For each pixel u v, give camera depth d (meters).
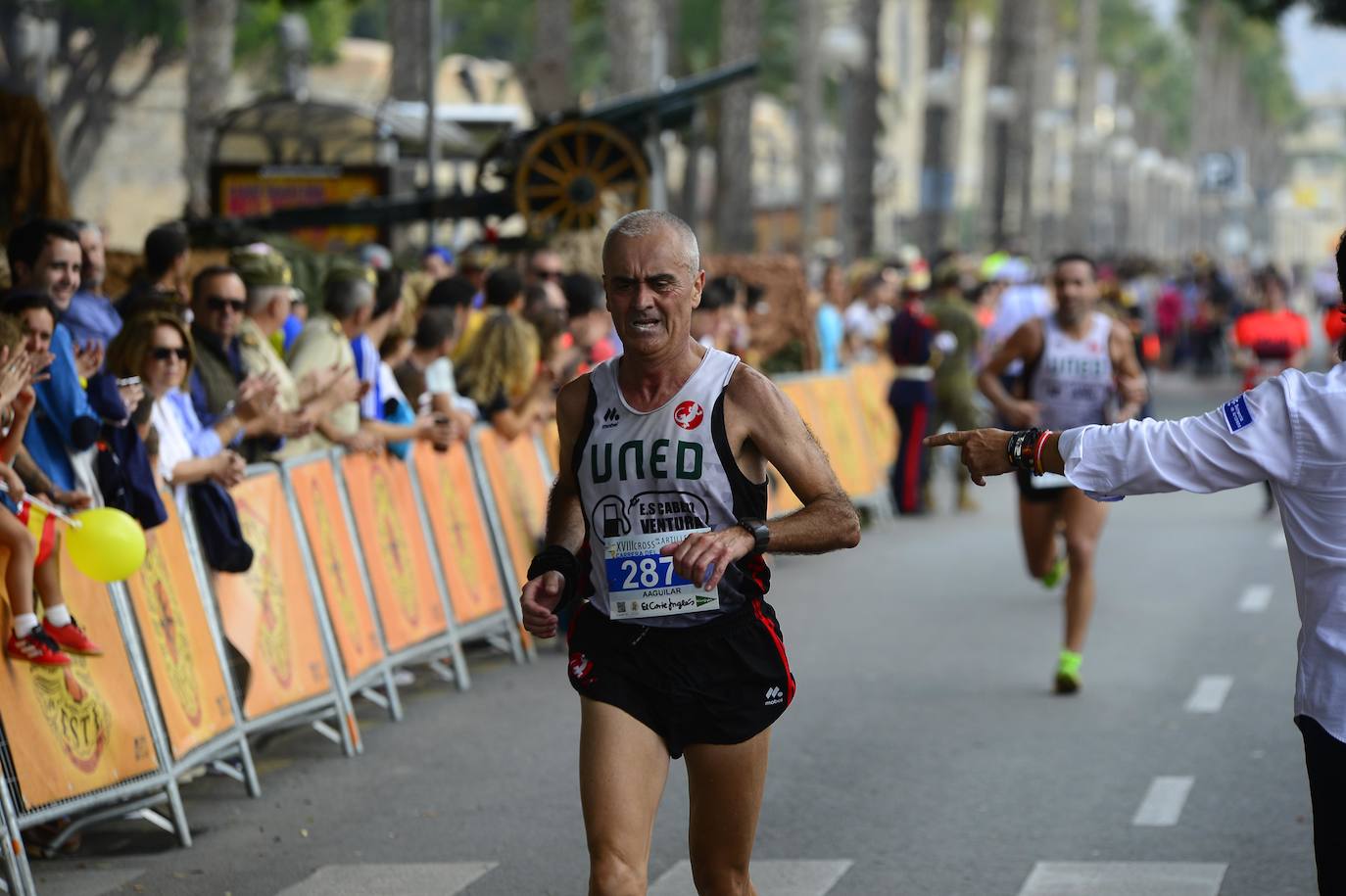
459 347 27.62
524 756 19.14
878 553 34.00
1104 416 22.36
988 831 15.94
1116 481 9.73
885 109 154.88
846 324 44.03
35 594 14.79
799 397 35.66
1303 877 14.46
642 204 39.62
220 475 17.53
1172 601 28.30
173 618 16.70
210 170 42.50
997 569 31.89
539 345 26.44
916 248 95.69
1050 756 18.64
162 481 16.89
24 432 15.42
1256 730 19.69
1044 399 22.39
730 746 10.63
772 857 15.25
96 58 82.56
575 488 11.27
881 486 38.91
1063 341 22.28
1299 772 17.86
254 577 18.41
